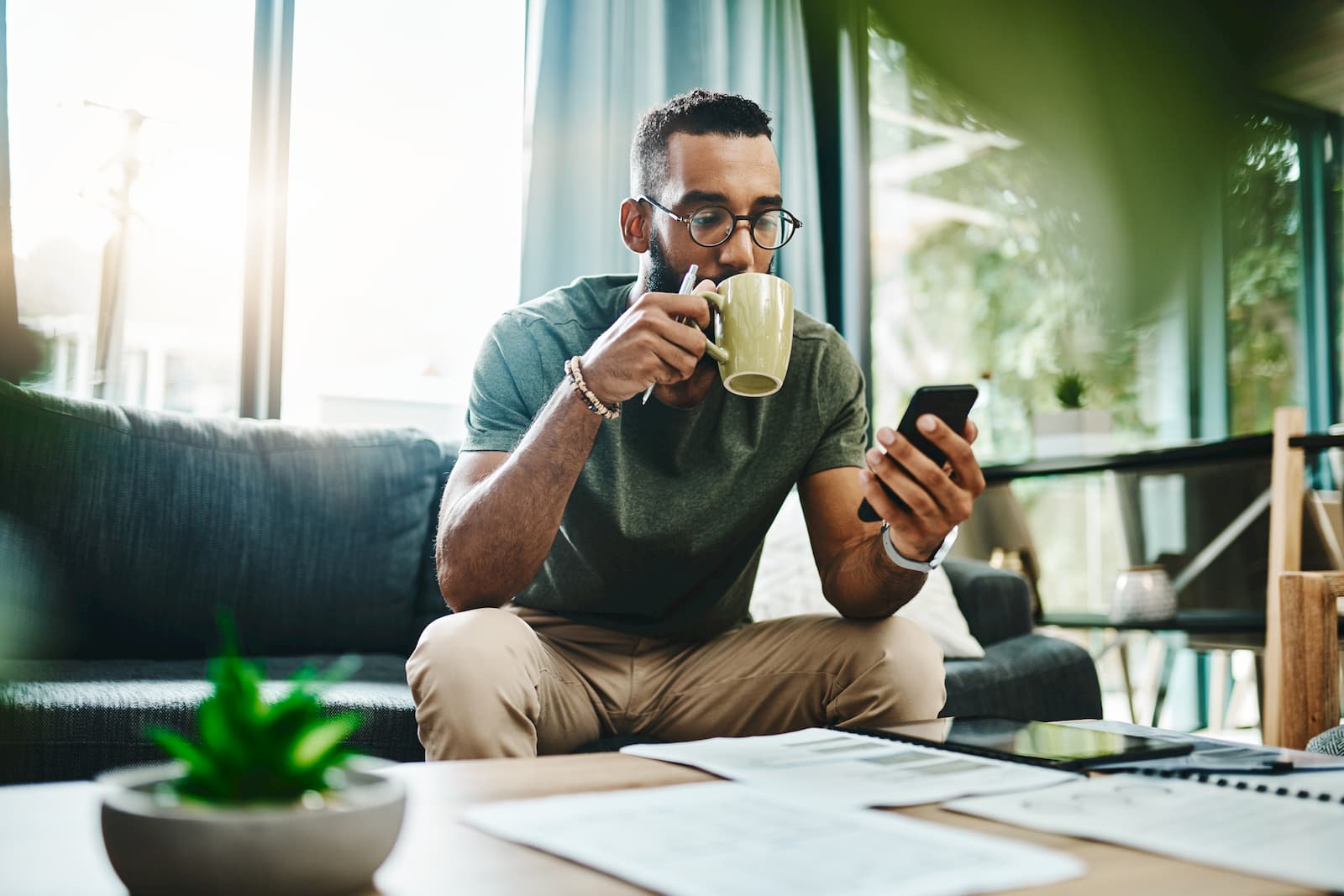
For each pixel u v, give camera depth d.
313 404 2.61
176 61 2.41
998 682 1.88
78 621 1.71
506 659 1.07
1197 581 2.85
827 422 1.43
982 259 3.94
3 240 2.01
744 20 2.93
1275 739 1.92
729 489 1.37
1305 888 0.49
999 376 3.93
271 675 1.58
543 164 2.50
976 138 3.86
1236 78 4.04
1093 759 0.74
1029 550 2.76
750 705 1.30
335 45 2.60
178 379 2.42
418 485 2.07
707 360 1.29
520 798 0.64
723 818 0.58
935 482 1.00
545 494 1.15
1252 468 2.90
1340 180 4.00
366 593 1.96
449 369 2.70
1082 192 3.97
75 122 2.29
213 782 0.46
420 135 2.68
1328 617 1.55
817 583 2.04
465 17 2.72
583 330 1.43
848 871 0.48
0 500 1.68
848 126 3.18
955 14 3.67
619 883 0.47
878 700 1.21
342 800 0.47
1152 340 3.90
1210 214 3.92
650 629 1.37
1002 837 0.57
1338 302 3.98
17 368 2.02
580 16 2.59
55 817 0.59
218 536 1.84
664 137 1.35
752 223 1.32
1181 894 0.47
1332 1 3.92
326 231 2.60
